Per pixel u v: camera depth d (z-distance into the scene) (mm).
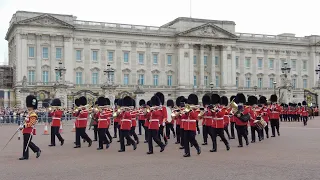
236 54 131125
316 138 37156
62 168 22109
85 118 32344
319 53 142375
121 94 106000
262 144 32844
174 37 122125
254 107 38156
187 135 26156
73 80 108562
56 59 105375
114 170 21281
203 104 32188
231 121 37875
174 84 122500
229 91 126875
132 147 32031
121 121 29516
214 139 28484
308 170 20625
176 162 23688
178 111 28734
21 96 90875
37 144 34438
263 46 135000
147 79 118562
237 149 29703
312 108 77188
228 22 129125
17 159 25641
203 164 22828
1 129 52406
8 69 113375
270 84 136000
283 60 138250
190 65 122188
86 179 19047
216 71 127375
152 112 28266
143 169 21453
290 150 28578
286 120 68375
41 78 104000
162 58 120688
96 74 112125
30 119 25625
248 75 132625
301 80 140625
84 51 110500
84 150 30234
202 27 123312
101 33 112562
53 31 104625
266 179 18531
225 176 19281
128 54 116375
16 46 102750
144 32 117562
